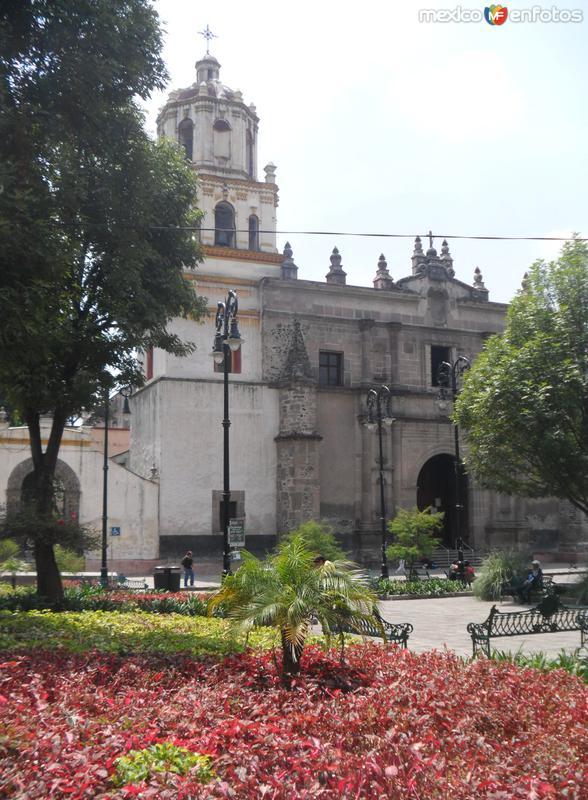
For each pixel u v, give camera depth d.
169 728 6.55
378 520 36.97
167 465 33.91
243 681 9.02
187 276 35.34
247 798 4.87
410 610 20.72
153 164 16.88
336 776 5.27
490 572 23.61
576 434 21.14
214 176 37.41
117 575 28.64
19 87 14.01
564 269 22.16
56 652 10.48
